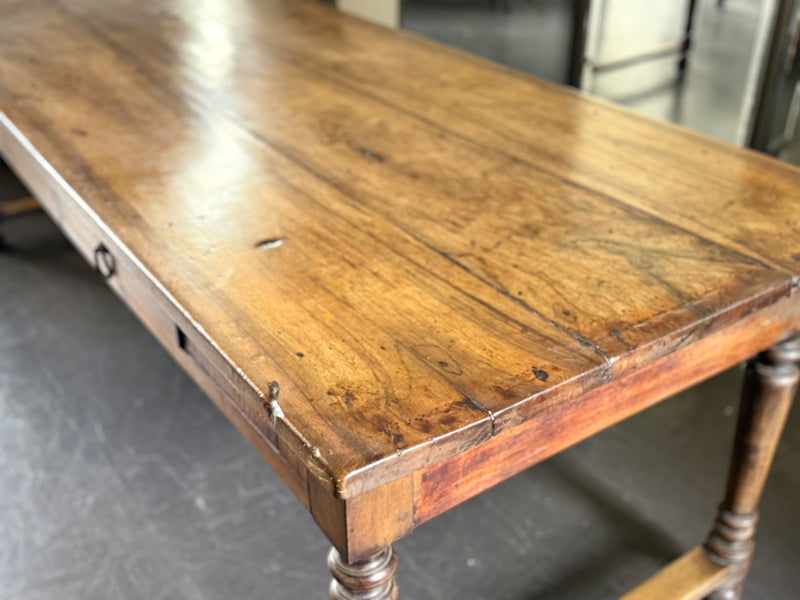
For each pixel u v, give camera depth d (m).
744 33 4.68
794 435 2.11
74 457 2.02
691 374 1.14
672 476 1.98
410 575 1.72
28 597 1.66
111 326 2.51
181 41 2.08
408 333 0.93
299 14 2.35
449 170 1.37
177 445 2.07
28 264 2.82
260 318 0.96
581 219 1.19
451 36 3.53
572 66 3.33
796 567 1.73
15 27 2.19
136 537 1.80
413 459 0.77
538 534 1.82
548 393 0.84
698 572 1.53
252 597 1.67
